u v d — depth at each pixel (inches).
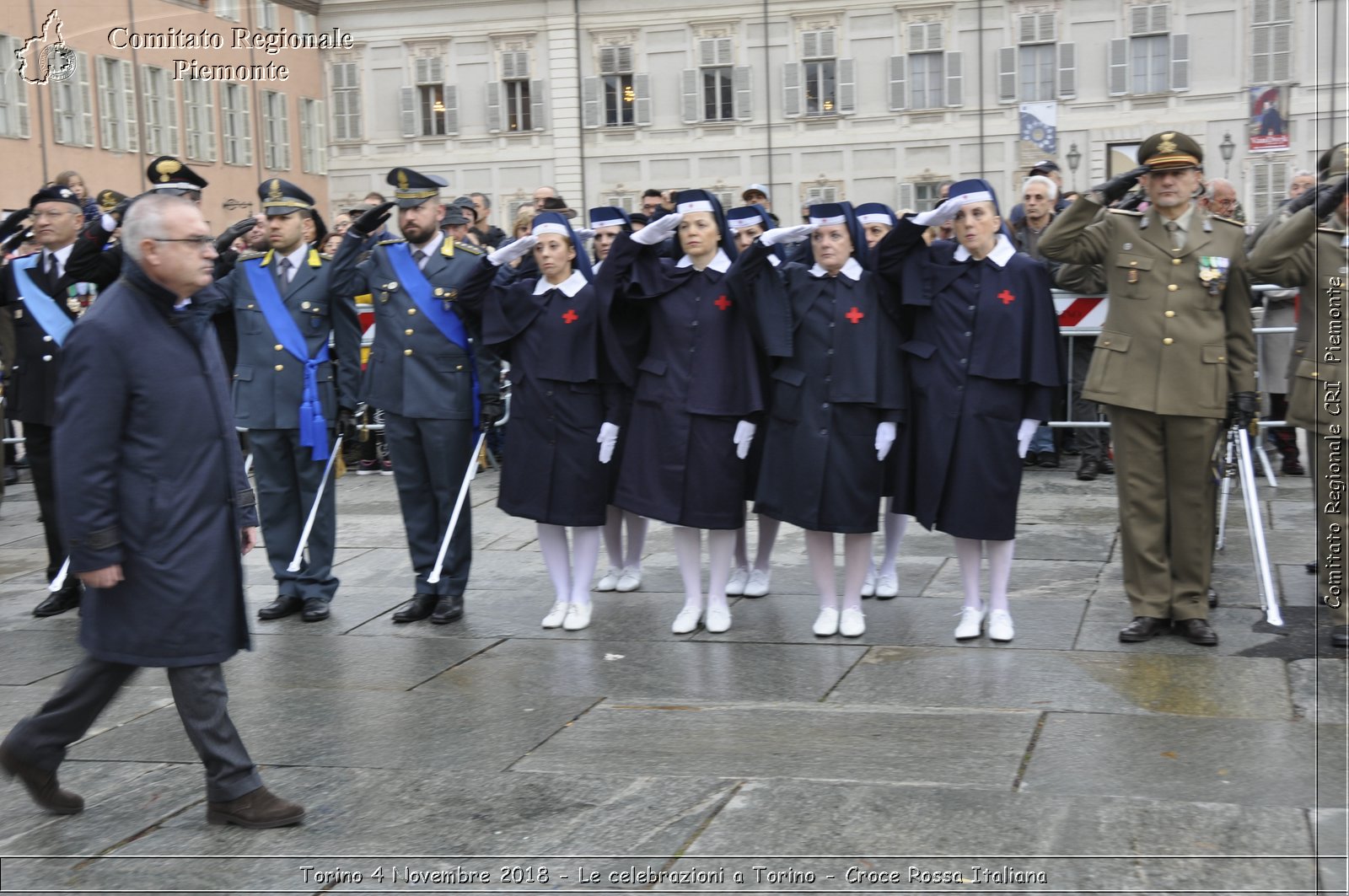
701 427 249.6
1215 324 233.6
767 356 251.8
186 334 168.4
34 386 295.9
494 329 262.8
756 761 188.9
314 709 219.8
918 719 204.7
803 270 248.4
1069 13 1130.7
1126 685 216.5
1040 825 162.9
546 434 260.2
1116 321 238.2
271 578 319.0
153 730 209.8
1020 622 256.7
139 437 163.8
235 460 172.9
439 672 239.8
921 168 1186.0
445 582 274.5
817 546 252.4
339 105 1257.4
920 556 316.2
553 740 201.3
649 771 186.1
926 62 1175.6
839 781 179.6
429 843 164.2
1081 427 399.5
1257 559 248.5
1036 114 888.9
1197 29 1091.3
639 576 297.6
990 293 237.9
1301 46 1053.2
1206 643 235.6
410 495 275.0
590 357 257.1
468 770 188.7
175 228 162.4
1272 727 194.9
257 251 286.0
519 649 253.0
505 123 1248.2
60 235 293.9
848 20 1186.0
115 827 172.1
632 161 1242.6
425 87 1256.2
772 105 1212.5
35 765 171.3
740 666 237.0
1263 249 231.3
